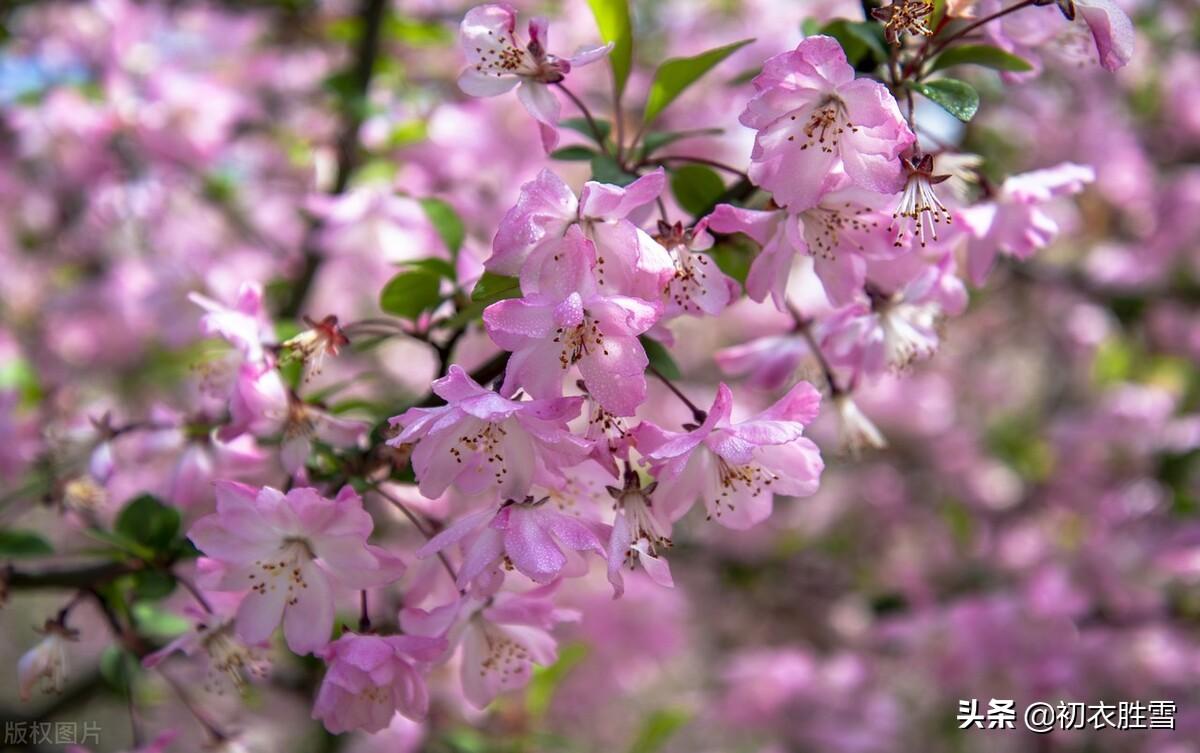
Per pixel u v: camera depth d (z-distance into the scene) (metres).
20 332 5.61
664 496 1.86
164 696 4.37
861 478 6.52
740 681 5.45
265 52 5.39
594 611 5.23
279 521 1.95
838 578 6.16
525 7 5.09
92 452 2.84
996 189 2.30
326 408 2.37
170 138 4.70
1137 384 6.29
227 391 2.34
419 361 6.08
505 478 1.80
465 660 2.16
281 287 3.91
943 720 5.80
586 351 1.70
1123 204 6.40
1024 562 5.93
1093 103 6.27
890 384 6.36
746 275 2.05
